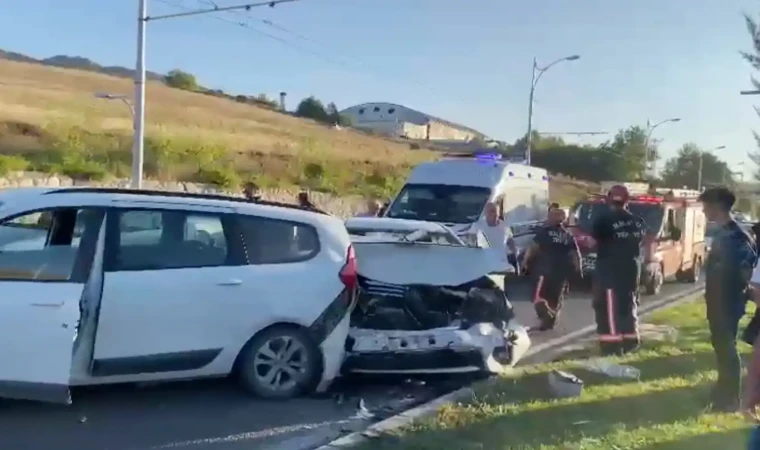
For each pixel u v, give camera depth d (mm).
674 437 6195
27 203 6613
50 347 6277
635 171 75125
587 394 7527
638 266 9844
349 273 7480
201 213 7090
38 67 80938
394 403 7512
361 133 86688
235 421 6738
